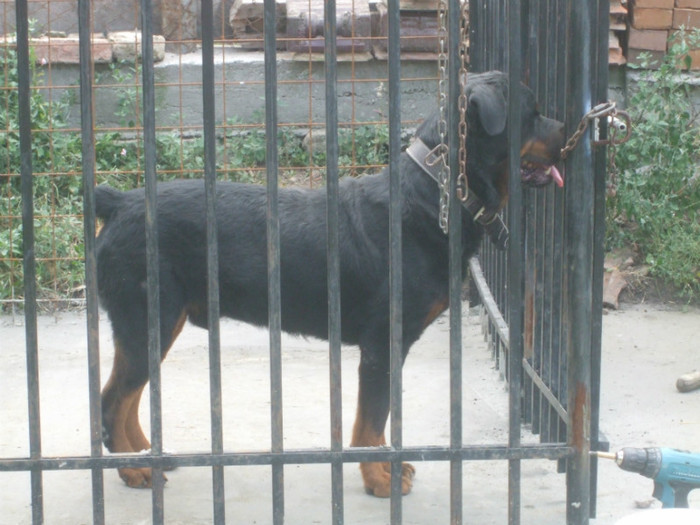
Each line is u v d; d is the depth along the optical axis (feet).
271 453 9.53
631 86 17.03
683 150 15.02
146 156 9.31
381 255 10.53
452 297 9.53
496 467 11.15
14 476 11.02
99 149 16.66
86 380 12.67
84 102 9.22
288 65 17.44
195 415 11.96
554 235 10.48
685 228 15.07
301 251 10.66
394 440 9.59
